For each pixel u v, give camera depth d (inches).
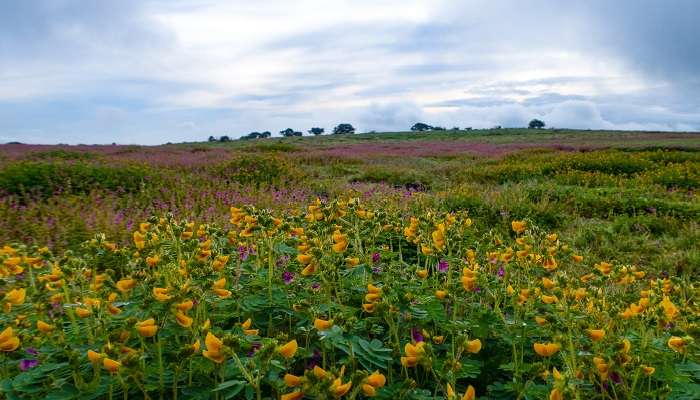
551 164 581.0
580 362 85.6
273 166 499.2
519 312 108.4
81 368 81.7
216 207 312.5
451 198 355.3
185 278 101.0
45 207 280.8
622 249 260.5
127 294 98.8
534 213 321.1
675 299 113.7
